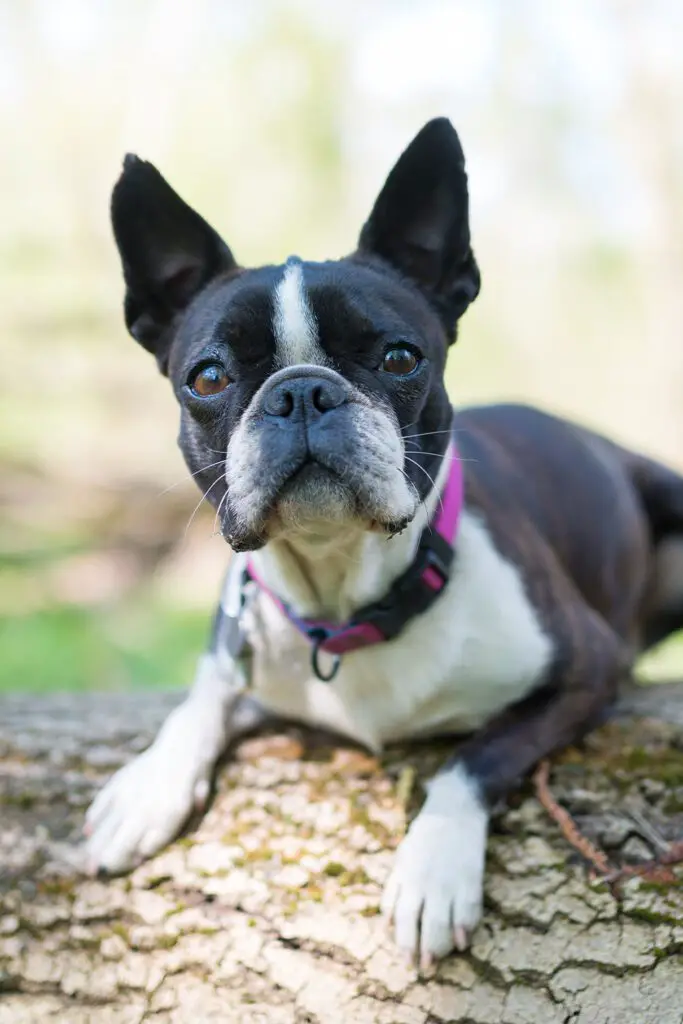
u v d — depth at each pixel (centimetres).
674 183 257
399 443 61
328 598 66
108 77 306
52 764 72
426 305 67
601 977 60
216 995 63
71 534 192
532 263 290
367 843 65
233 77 301
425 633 65
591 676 68
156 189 68
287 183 295
